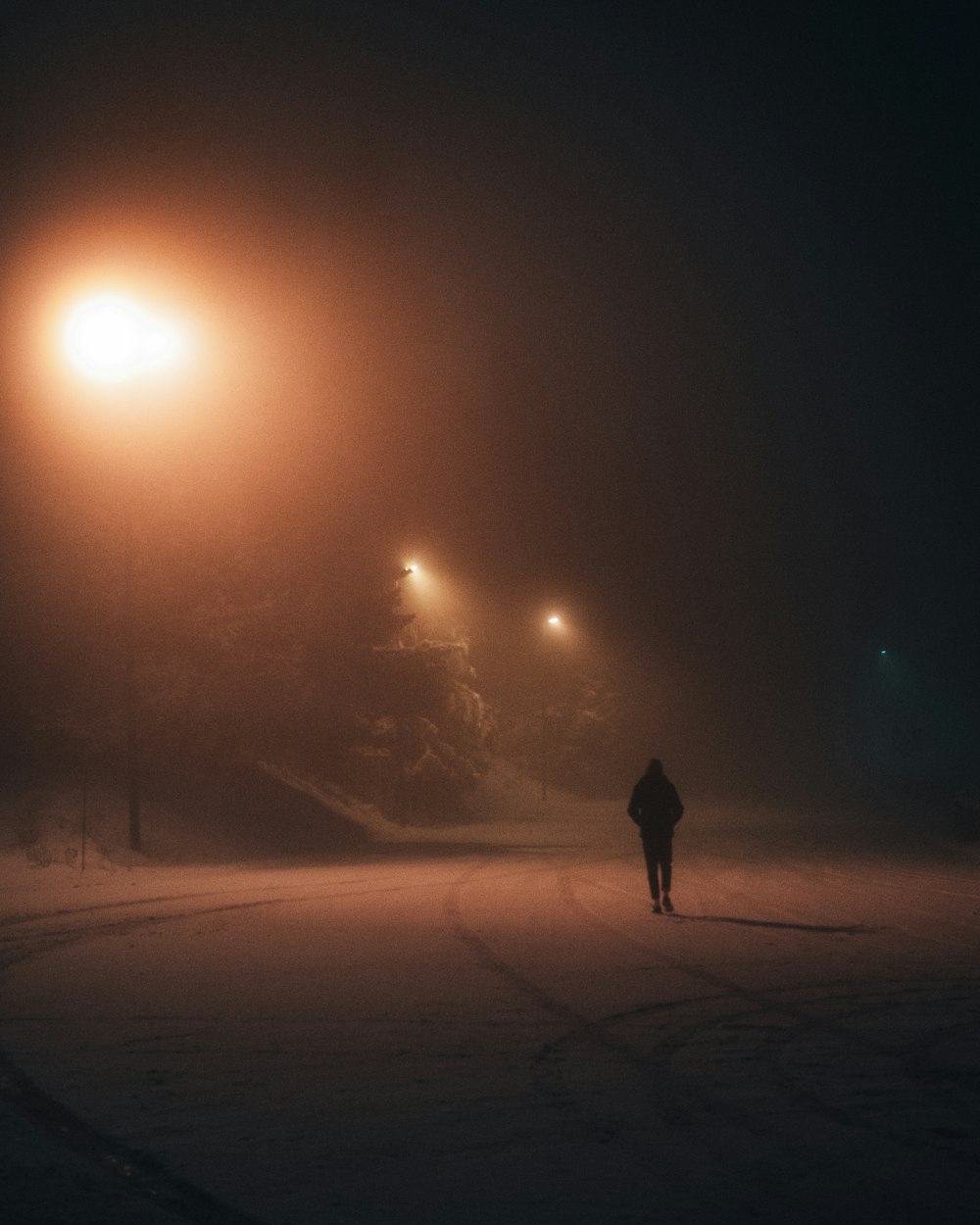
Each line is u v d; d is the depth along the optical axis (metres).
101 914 19.61
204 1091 8.15
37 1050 9.44
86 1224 5.62
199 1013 10.92
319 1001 11.52
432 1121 7.39
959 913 18.45
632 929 16.88
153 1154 6.74
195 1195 6.06
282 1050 9.40
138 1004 11.44
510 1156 6.68
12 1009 11.16
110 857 30.05
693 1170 6.41
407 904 20.84
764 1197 5.98
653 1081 8.34
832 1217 5.70
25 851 28.31
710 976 12.72
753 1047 9.38
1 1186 6.18
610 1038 9.77
